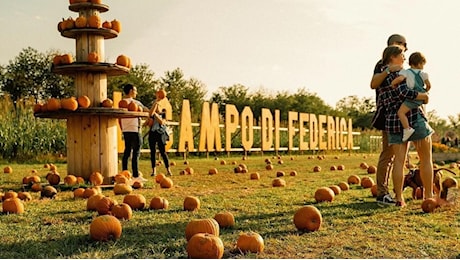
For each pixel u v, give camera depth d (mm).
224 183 9758
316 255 3656
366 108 56750
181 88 39781
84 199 7145
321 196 6594
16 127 18828
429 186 6098
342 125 32875
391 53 6156
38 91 40781
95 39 9203
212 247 3492
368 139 36969
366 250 3818
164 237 4254
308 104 48562
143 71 38625
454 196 6895
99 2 9172
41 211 5816
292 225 4812
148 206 6199
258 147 26969
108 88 35500
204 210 5828
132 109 9508
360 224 4875
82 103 8930
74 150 9273
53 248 3867
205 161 19016
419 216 5387
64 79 41312
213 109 20875
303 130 28281
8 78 40156
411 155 27219
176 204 6387
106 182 9305
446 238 4281
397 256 3658
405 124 5887
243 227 4695
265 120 24766
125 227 4695
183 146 18547
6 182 9914
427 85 6012
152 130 11680
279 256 3623
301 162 18891
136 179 9477
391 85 5973
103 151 9289
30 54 41156
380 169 6387
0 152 18531
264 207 6074
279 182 9000
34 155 19062
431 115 52188
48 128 19484
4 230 4594
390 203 6199
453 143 34188
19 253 3723
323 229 4621
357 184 9320
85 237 4250
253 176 10828
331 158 23531
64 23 9125
